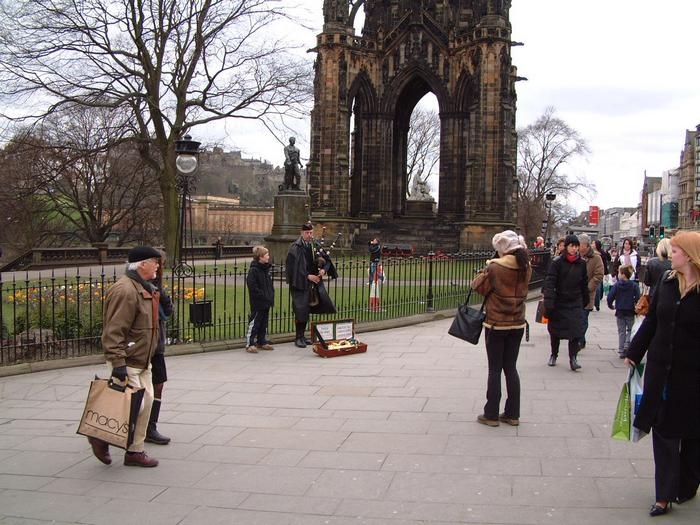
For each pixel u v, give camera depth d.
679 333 6.04
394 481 7.03
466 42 51.19
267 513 6.30
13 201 48.31
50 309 15.42
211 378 12.05
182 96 38.84
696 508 6.33
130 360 7.67
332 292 24.84
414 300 20.30
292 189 30.52
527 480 7.01
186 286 25.84
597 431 8.72
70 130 49.72
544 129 90.50
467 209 49.47
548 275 12.68
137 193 57.75
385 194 55.09
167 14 38.03
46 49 34.00
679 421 6.00
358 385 11.41
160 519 6.23
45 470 7.62
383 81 54.75
